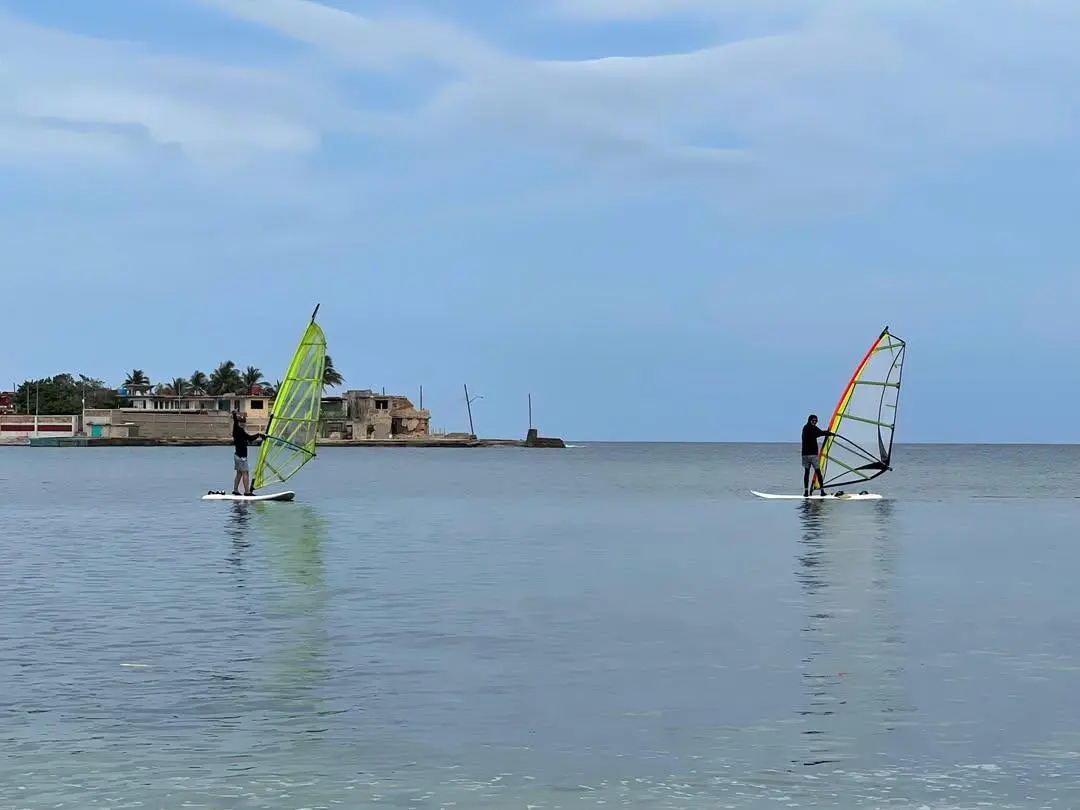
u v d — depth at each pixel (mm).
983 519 42531
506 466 134125
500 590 22453
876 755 11250
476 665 15211
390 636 17281
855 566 26703
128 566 26438
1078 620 18906
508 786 10328
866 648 16438
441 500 56719
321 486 74188
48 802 9891
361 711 12844
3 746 11484
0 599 21047
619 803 9914
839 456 53281
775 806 9867
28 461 138500
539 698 13438
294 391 52156
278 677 14469
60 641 16828
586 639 17109
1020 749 11445
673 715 12695
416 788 10273
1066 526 39094
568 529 38031
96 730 12055
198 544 31984
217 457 157375
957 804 9914
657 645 16625
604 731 12070
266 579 24078
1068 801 9977
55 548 30781
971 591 22438
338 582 23594
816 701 13312
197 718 12508
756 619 18984
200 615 19250
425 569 25969
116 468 110625
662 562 27594
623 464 150125
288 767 10836
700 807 9844
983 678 14477
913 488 72500
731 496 60719
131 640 16922
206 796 10047
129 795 10070
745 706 13086
